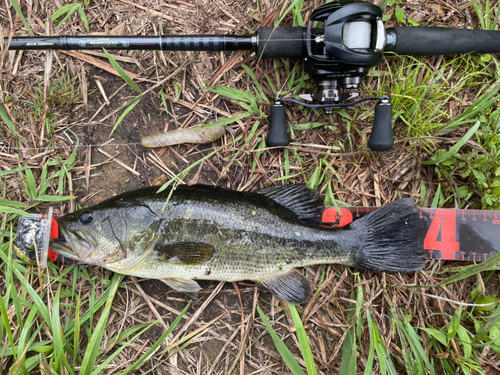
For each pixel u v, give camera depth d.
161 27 0.39
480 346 0.35
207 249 0.33
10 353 0.34
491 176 0.37
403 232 0.36
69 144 0.38
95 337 0.33
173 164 0.37
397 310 0.37
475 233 0.37
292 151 0.38
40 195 0.37
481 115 0.38
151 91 0.39
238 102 0.38
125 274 0.35
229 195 0.34
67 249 0.34
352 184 0.39
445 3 0.39
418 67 0.37
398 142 0.38
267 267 0.35
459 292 0.38
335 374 0.37
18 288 0.36
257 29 0.37
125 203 0.34
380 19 0.32
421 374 0.35
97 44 0.34
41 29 0.39
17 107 0.38
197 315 0.37
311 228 0.35
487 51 0.36
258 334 0.38
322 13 0.32
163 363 0.37
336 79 0.34
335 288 0.37
